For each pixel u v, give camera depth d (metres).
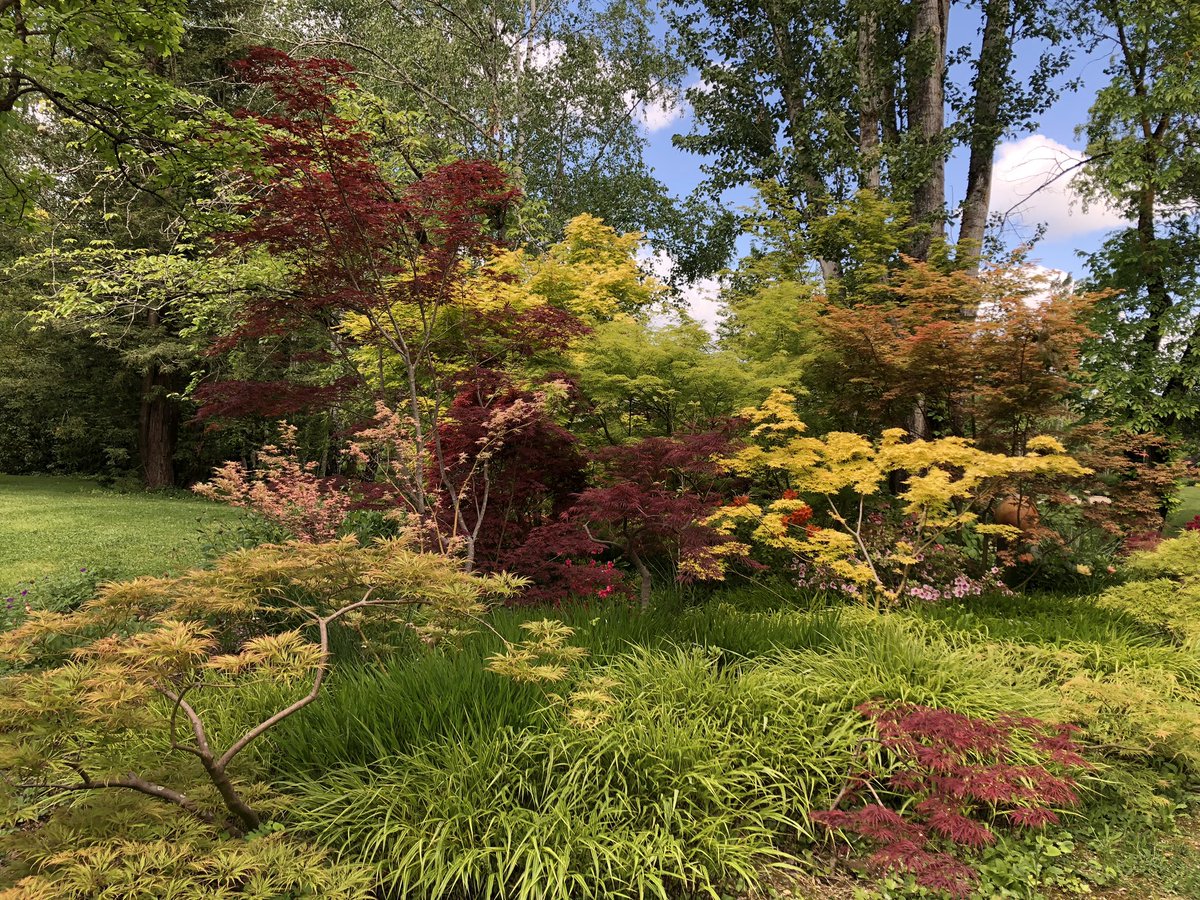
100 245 11.35
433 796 2.75
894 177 11.08
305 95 4.76
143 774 2.64
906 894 2.79
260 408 6.21
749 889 2.73
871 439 8.22
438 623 3.42
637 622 4.29
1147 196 11.55
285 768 3.03
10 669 3.70
